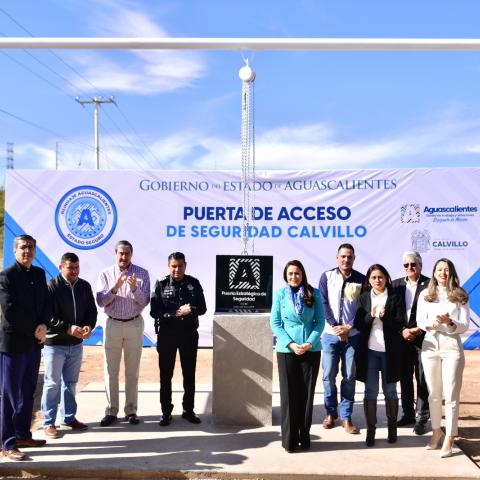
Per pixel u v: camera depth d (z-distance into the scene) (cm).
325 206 1142
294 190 1141
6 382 562
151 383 884
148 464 555
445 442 577
